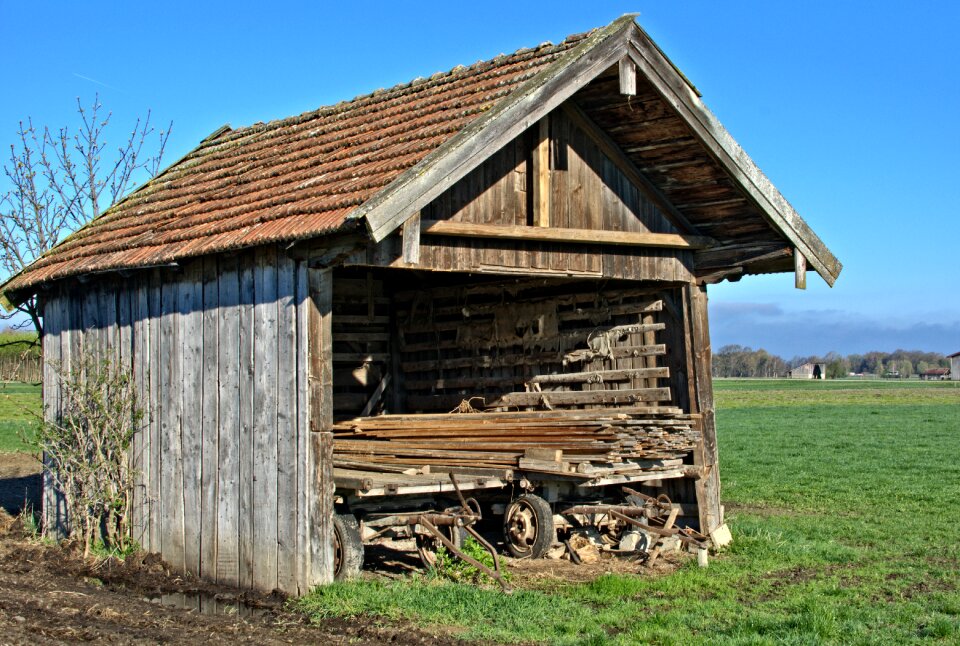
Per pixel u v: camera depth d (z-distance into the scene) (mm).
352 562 9578
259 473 9703
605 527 12250
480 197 10273
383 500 10602
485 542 9992
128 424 11477
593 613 8727
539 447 10891
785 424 39812
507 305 14055
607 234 11211
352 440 12945
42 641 7723
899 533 13164
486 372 14312
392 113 11922
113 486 11438
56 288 13016
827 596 9445
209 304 10484
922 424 38688
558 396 13328
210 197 12109
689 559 11398
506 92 10258
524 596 9055
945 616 8625
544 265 10844
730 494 17703
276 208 10109
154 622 8438
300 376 9312
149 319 11383
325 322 9344
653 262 11938
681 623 8305
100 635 7883
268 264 9742
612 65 10328
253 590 9648
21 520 13828
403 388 15508
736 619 8500
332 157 11148
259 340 9797
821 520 14320
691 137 11055
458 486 10281
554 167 11039
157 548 11023
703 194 11852
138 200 14242
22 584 10117
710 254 12352
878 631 8125
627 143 11531
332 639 7840
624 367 12758
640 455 11023
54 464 12836
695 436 11844
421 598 8883
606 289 12977
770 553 11539
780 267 12602
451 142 9156
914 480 19703
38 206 21422
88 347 12359
